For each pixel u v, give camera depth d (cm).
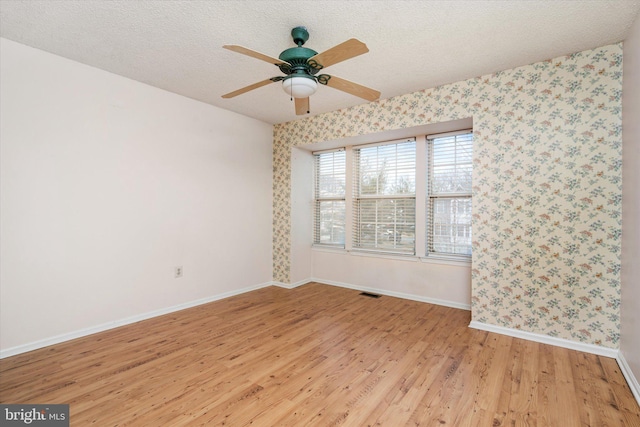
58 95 254
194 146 355
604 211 238
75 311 265
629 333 207
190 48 240
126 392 189
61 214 257
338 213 459
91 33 219
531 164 266
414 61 258
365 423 163
